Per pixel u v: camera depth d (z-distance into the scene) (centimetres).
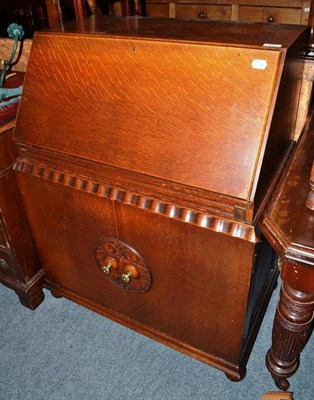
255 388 138
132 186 110
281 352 123
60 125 115
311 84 126
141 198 108
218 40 99
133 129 105
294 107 117
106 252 131
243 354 135
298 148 117
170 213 105
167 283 123
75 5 143
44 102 118
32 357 152
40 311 170
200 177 96
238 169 93
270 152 98
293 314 108
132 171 105
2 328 163
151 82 102
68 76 114
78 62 112
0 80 143
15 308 172
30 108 121
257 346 153
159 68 101
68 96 114
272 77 89
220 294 114
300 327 111
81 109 112
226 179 94
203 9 264
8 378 145
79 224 130
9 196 141
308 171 106
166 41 100
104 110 108
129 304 145
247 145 92
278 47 90
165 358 149
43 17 245
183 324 134
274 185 106
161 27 120
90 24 130
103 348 154
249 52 91
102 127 109
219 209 99
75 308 171
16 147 136
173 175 99
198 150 97
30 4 217
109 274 138
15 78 152
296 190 100
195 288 118
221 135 94
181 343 141
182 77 98
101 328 162
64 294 166
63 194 125
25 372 146
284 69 90
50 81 117
